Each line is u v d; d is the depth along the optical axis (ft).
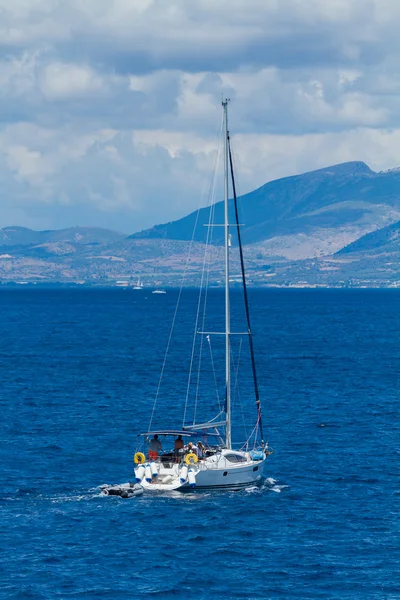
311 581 605.31
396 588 593.83
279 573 618.85
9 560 635.25
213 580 605.73
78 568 623.36
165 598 577.02
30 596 576.20
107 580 603.67
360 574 617.21
